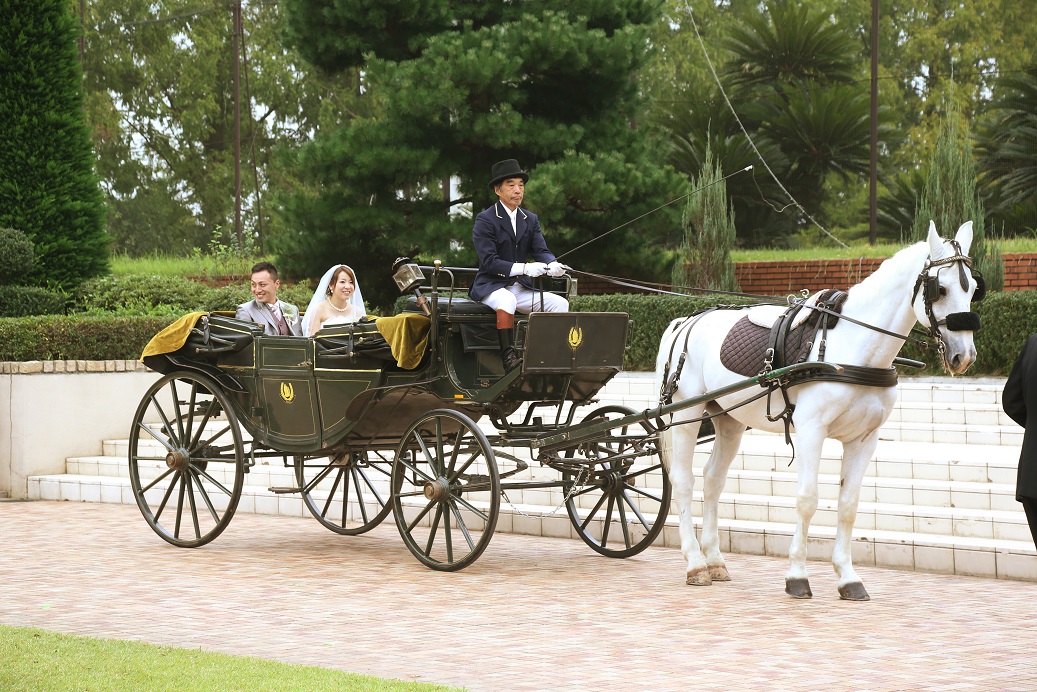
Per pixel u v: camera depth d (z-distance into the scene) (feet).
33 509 59.31
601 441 42.50
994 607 34.35
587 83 101.55
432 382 41.96
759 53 184.24
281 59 226.17
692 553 38.78
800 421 36.09
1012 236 141.49
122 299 85.40
